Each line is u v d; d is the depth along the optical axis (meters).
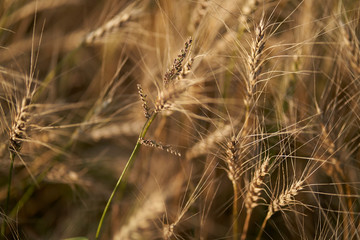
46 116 1.03
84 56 1.22
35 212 1.10
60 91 1.18
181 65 0.85
